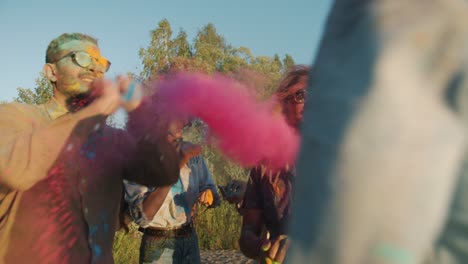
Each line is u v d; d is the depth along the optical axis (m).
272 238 2.22
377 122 0.47
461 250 0.54
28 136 2.01
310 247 0.49
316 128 0.52
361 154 0.47
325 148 0.50
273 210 2.18
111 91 1.93
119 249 6.38
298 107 1.97
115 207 2.49
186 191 4.07
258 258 2.29
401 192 0.46
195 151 2.55
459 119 0.49
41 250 2.18
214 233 8.33
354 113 0.49
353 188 0.47
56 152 2.02
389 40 0.51
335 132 0.50
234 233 8.41
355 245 0.47
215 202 4.36
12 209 2.18
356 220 0.47
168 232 4.01
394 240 0.46
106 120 2.06
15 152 1.97
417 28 0.51
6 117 2.13
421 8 0.53
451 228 0.55
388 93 0.48
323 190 0.49
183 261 4.07
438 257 0.56
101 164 2.28
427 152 0.47
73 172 2.18
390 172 0.46
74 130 2.00
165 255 3.98
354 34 0.54
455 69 0.50
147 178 2.38
